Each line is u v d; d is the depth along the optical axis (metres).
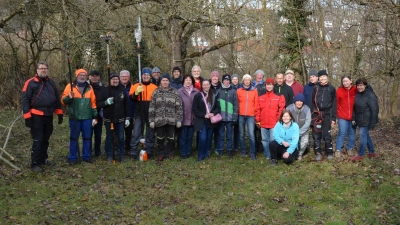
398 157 7.89
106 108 7.85
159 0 11.57
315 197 5.94
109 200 5.95
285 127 7.55
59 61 17.58
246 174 7.14
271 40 16.80
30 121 7.06
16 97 15.59
